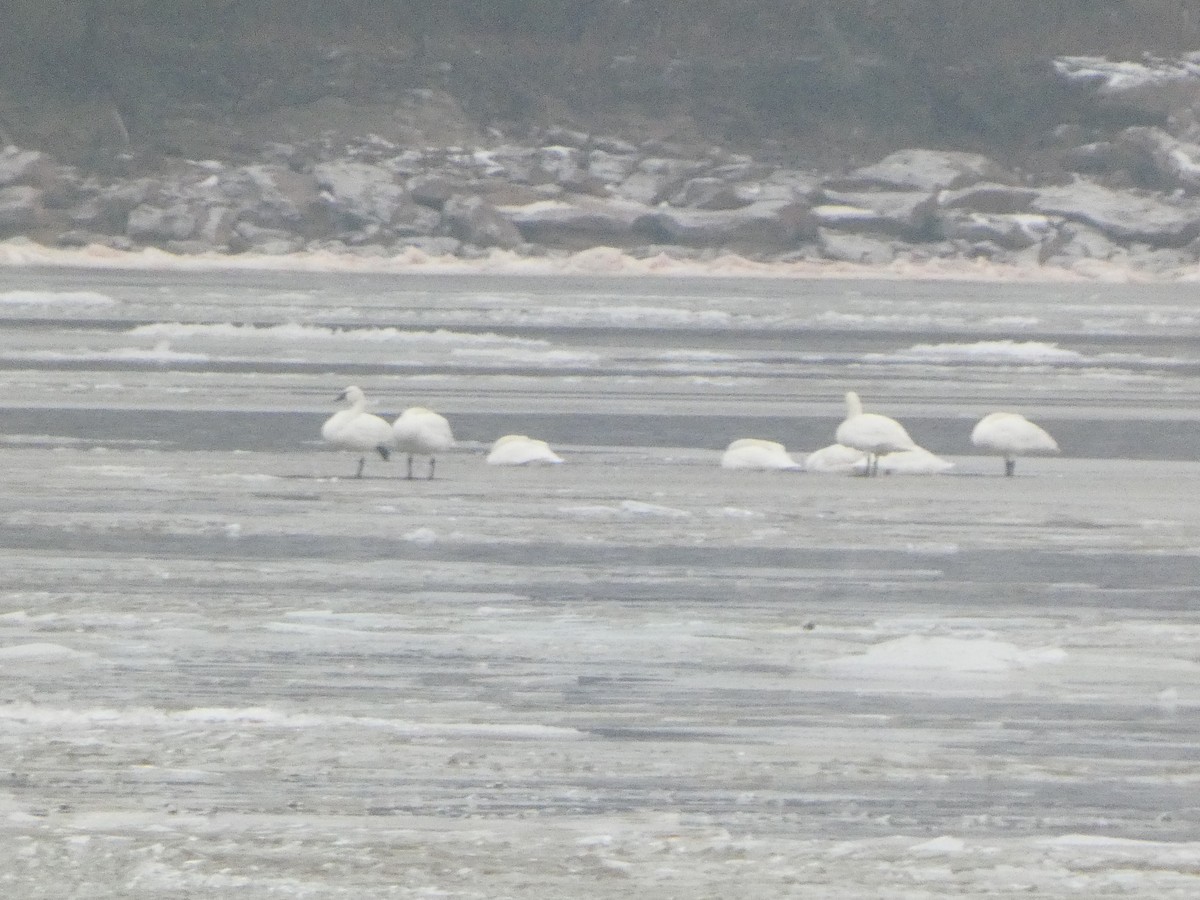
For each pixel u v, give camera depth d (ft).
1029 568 275.18
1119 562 281.33
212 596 243.19
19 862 139.44
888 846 146.61
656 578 262.47
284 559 272.31
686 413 536.01
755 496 348.79
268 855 142.00
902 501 345.10
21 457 392.68
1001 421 391.65
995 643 215.51
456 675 201.57
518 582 257.75
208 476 365.20
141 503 325.62
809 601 247.50
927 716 186.70
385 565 268.62
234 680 197.06
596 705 189.67
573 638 221.25
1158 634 226.79
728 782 163.63
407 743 174.09
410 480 366.43
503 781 163.12
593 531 302.04
